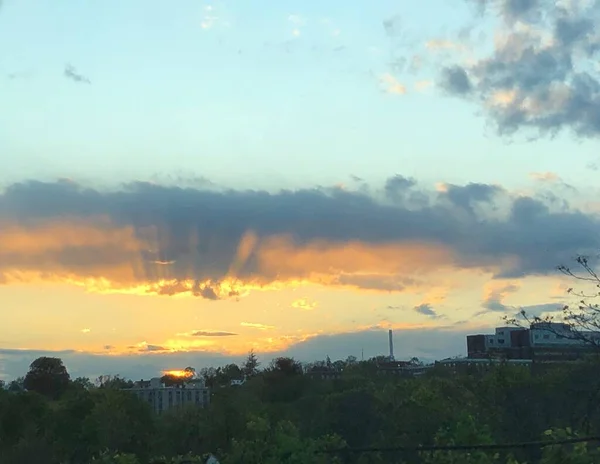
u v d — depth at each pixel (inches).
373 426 1076.5
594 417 652.7
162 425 1991.9
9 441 2154.3
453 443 460.4
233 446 555.8
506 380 797.9
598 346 582.9
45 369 3489.2
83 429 2004.2
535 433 748.6
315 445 475.5
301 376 2416.3
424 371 1729.8
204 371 3395.7
